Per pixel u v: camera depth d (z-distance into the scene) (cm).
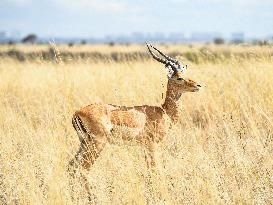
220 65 5016
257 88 4338
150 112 3142
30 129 3497
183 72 3266
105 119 2991
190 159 2817
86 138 2995
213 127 3772
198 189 2531
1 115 3966
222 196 2525
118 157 2873
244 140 3347
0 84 5400
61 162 2864
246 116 3634
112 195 2545
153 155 3108
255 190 2588
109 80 5216
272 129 3566
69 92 4631
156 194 2592
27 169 2700
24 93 5159
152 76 5156
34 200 2453
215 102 4241
